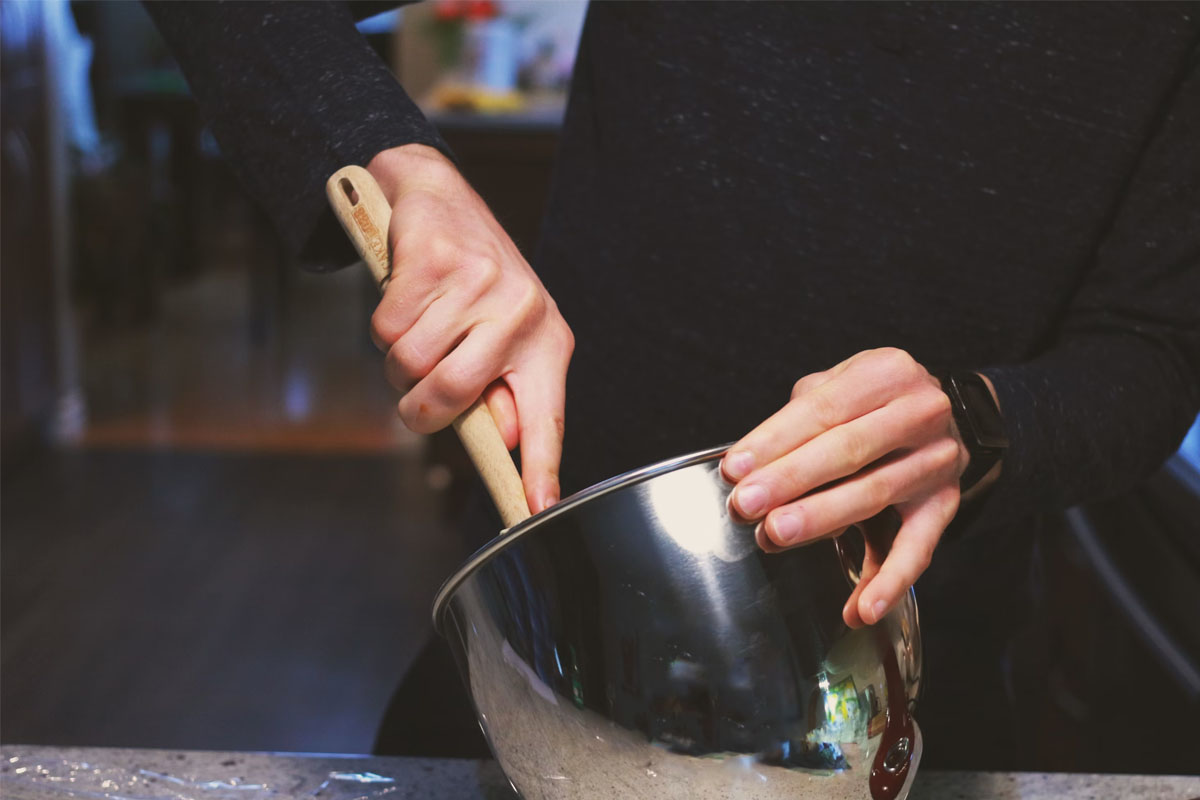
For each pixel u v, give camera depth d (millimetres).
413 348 551
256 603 2680
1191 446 1125
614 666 470
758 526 472
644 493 468
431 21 4488
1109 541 1316
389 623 2615
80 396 4020
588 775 489
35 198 3449
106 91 5816
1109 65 700
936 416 509
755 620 468
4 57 3205
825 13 732
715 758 473
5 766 662
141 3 779
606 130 805
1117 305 698
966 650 810
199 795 647
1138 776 676
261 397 4102
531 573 478
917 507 526
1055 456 603
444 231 568
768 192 753
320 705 2297
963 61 715
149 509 3160
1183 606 1127
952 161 726
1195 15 688
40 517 3084
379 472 3480
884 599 487
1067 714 1590
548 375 567
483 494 854
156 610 2635
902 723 507
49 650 2453
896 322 748
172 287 5570
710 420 783
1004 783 671
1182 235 688
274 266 4895
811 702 475
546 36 4574
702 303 774
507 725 511
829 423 486
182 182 5609
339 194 627
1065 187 717
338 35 720
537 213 3096
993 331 744
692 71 762
